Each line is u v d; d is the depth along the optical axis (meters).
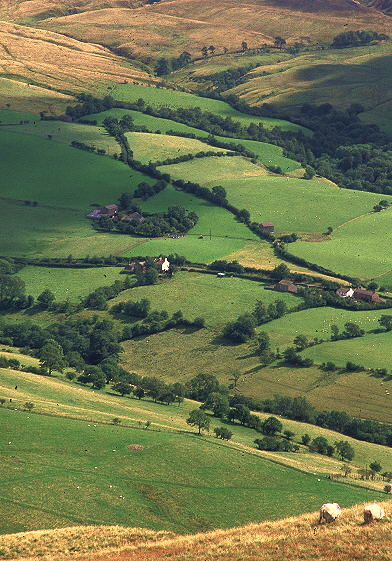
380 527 157.00
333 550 150.75
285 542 157.38
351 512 168.38
